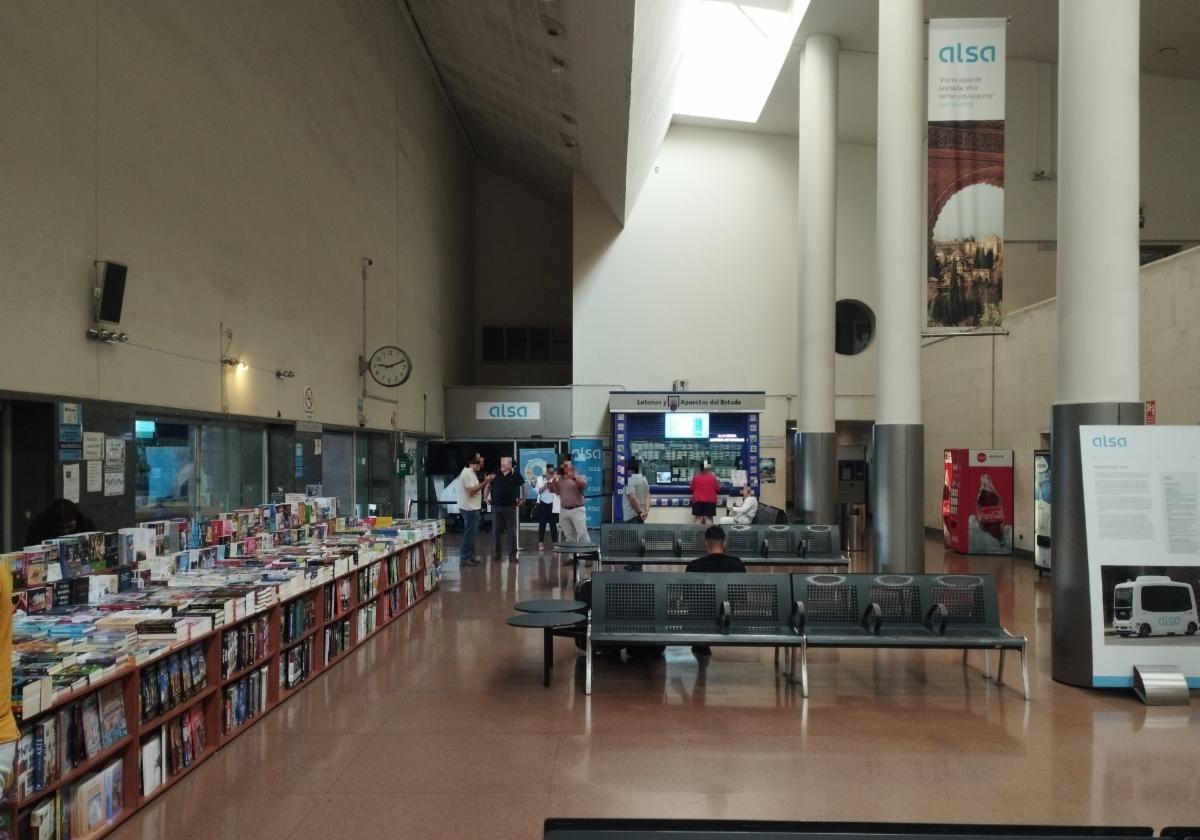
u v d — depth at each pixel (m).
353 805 4.30
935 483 19.77
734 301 20.03
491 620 9.28
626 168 15.52
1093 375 6.78
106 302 6.00
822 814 4.16
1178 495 6.69
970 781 4.63
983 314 9.36
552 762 4.91
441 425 19.44
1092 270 6.77
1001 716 5.89
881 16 10.72
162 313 6.97
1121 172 6.70
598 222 20.08
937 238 9.39
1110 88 6.68
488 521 19.70
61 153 5.60
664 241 20.09
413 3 15.16
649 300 20.00
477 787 4.54
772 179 20.17
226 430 8.66
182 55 7.31
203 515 8.12
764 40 17.94
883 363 10.57
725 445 18.70
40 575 4.98
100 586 5.40
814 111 15.77
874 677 7.00
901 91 10.54
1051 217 17.72
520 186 24.30
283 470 9.83
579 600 7.83
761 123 19.56
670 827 1.74
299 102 10.25
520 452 19.75
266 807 4.29
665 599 6.83
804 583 6.88
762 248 20.11
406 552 9.75
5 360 5.05
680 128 20.19
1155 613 6.58
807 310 15.81
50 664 3.78
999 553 15.52
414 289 16.67
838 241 20.38
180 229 7.28
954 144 9.35
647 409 18.42
